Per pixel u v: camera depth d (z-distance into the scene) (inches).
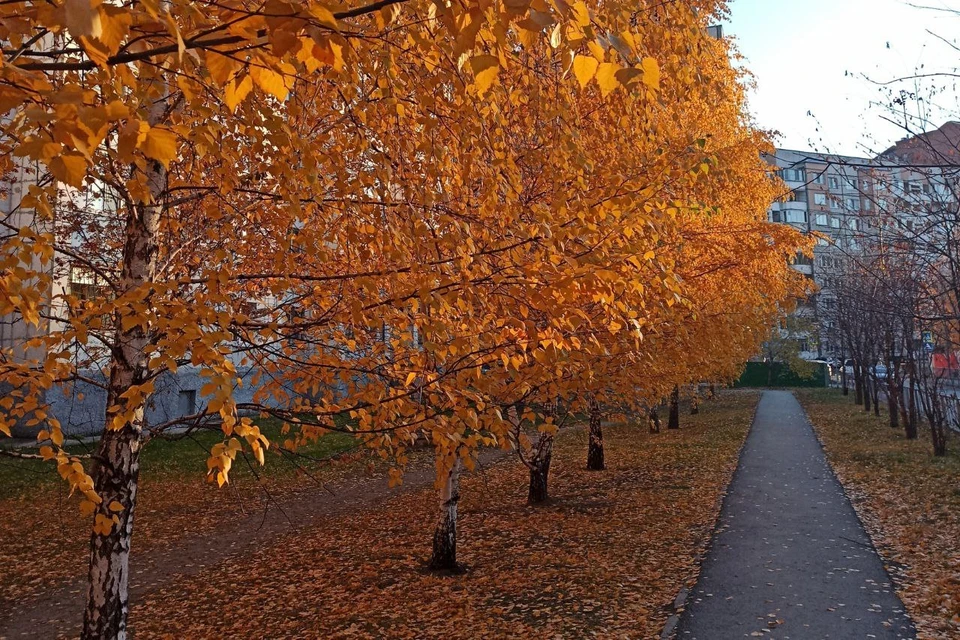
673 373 349.4
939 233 278.2
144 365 158.2
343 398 168.4
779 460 584.7
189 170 181.9
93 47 59.2
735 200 389.7
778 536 339.0
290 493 520.7
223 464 102.7
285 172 129.0
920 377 648.4
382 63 131.4
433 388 157.2
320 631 249.6
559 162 177.3
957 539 314.5
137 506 478.6
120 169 165.5
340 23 96.3
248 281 184.2
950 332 379.6
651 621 236.2
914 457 556.7
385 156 144.0
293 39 67.7
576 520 397.7
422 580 300.2
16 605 301.0
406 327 164.1
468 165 147.7
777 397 1395.2
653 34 209.8
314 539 392.8
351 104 145.2
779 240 362.6
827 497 429.1
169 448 666.2
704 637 219.8
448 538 313.6
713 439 744.3
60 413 575.8
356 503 489.7
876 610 235.8
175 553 374.0
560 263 148.0
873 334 851.4
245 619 269.1
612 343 251.8
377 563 333.4
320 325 165.9
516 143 202.1
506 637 230.1
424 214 149.9
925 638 211.5
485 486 530.9
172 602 296.8
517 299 152.2
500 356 158.6
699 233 338.6
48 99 61.4
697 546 329.7
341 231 167.3
